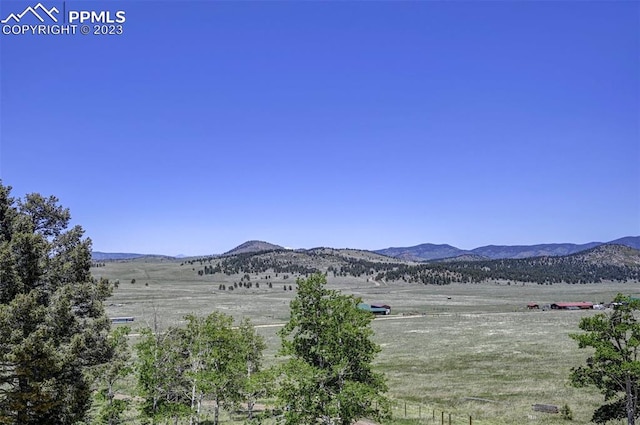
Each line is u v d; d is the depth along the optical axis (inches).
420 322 4338.1
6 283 855.1
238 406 1285.7
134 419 1326.3
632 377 1070.4
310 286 1058.1
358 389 957.8
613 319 1084.5
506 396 1828.2
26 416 837.2
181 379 1182.3
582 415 1539.1
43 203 1050.7
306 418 999.0
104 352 1007.0
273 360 2495.1
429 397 1871.3
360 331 1019.9
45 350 796.6
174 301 6584.6
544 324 3873.0
